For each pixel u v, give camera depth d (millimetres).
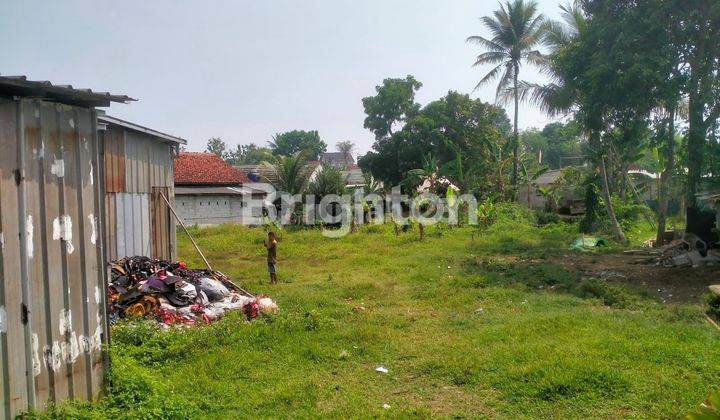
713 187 16625
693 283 11961
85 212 5176
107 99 5027
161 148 13836
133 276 9820
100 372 5340
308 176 29734
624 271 13828
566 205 30922
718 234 14602
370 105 40344
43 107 4633
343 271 14586
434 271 14047
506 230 24594
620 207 24406
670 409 5102
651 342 7148
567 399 5551
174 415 5121
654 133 19438
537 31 30688
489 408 5523
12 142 4277
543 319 8633
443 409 5539
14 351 4199
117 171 11461
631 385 5723
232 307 9633
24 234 4348
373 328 8438
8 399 4113
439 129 37188
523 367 6367
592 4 18719
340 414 5355
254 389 6113
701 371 6117
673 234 19266
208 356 7164
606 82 17234
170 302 9094
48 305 4605
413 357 7160
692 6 16016
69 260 4918
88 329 5152
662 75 16250
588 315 8922
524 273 13344
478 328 8484
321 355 7215
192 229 26219
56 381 4676
